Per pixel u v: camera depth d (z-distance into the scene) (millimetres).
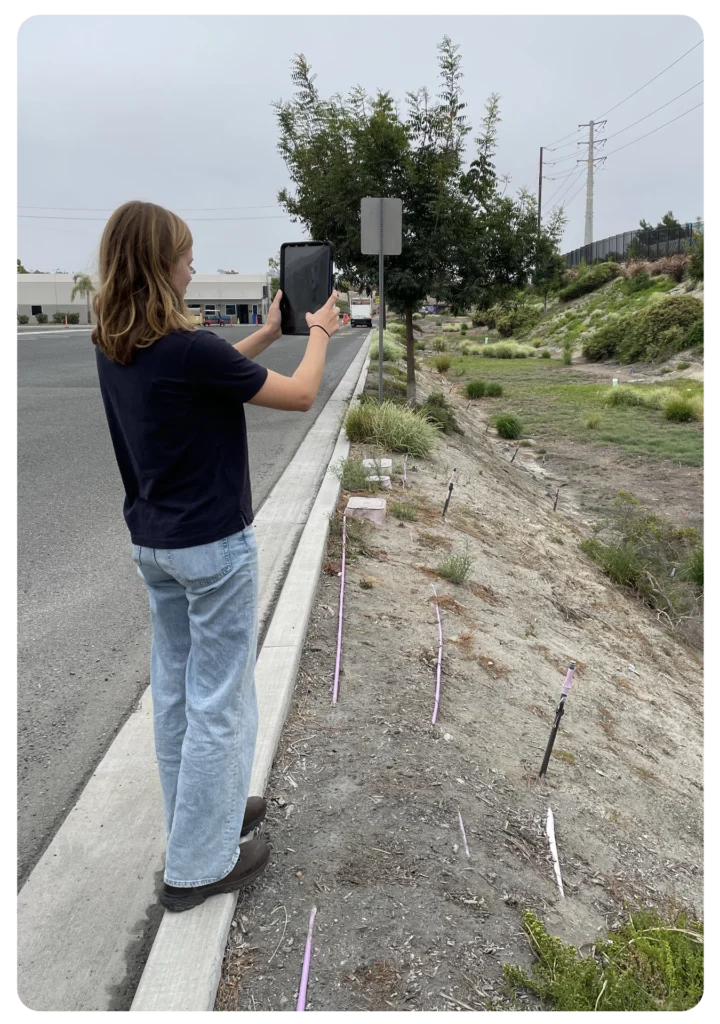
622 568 9062
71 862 2525
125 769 3023
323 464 7930
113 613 4555
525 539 8156
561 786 3498
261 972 2137
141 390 1908
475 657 4387
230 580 2049
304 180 11930
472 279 11672
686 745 5059
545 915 2596
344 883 2484
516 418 18859
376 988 2135
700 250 36719
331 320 2355
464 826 2869
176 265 1952
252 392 1955
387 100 11188
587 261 63219
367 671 3840
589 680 5246
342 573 4688
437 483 8430
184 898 2193
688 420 19281
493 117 11430
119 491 7199
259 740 3014
